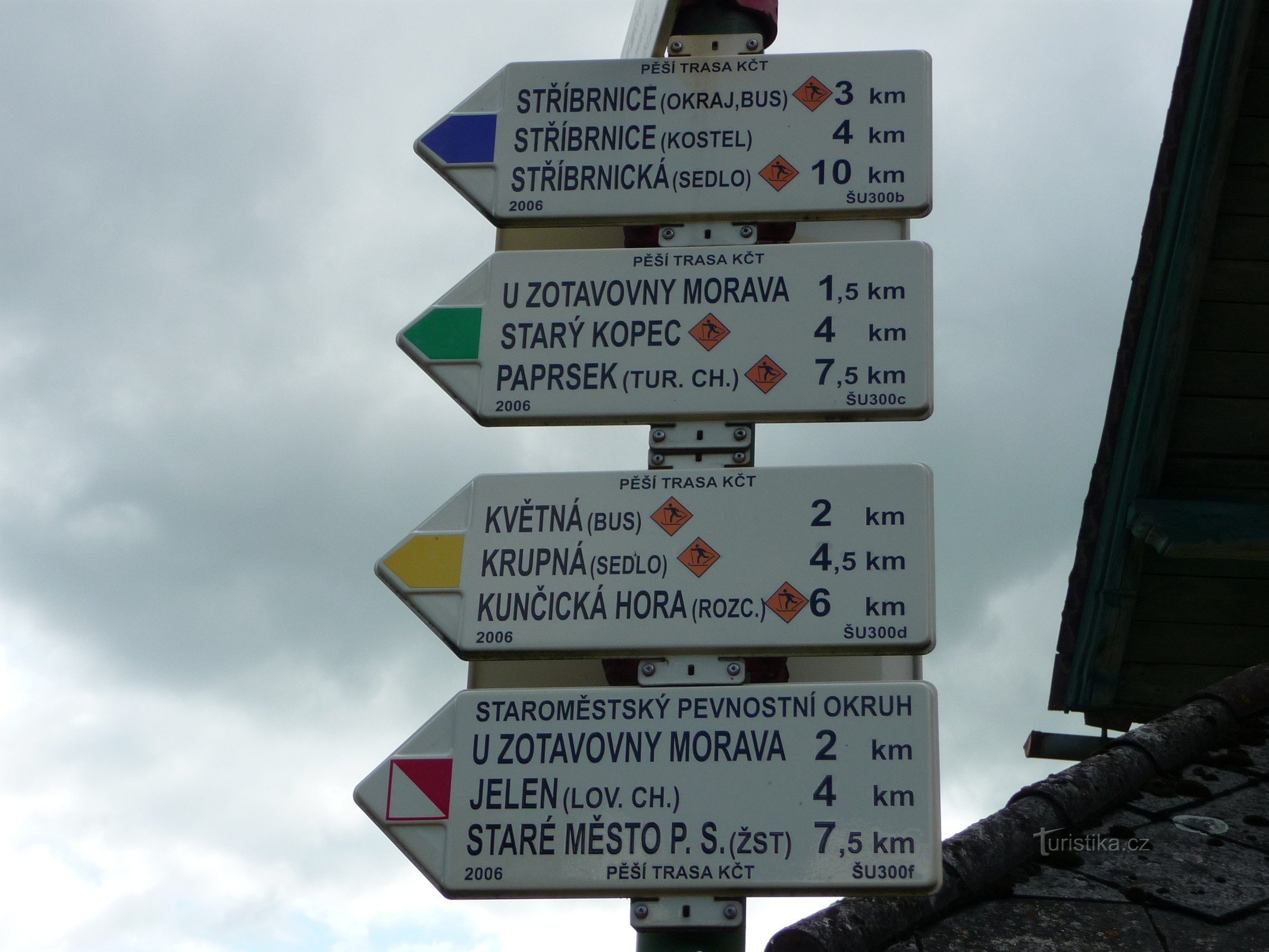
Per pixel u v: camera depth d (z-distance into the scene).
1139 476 5.49
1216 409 5.47
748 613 2.41
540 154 2.82
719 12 2.95
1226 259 5.30
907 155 2.75
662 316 2.65
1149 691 5.87
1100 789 3.12
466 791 2.36
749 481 2.50
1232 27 4.97
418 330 2.69
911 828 2.26
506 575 2.48
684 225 2.76
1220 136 5.09
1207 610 5.67
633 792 2.33
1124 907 2.77
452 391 2.65
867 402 2.55
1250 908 2.72
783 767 2.31
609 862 2.29
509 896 2.29
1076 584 5.83
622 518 2.50
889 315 2.61
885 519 2.45
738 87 2.83
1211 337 5.41
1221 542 5.24
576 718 2.38
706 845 2.28
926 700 2.34
